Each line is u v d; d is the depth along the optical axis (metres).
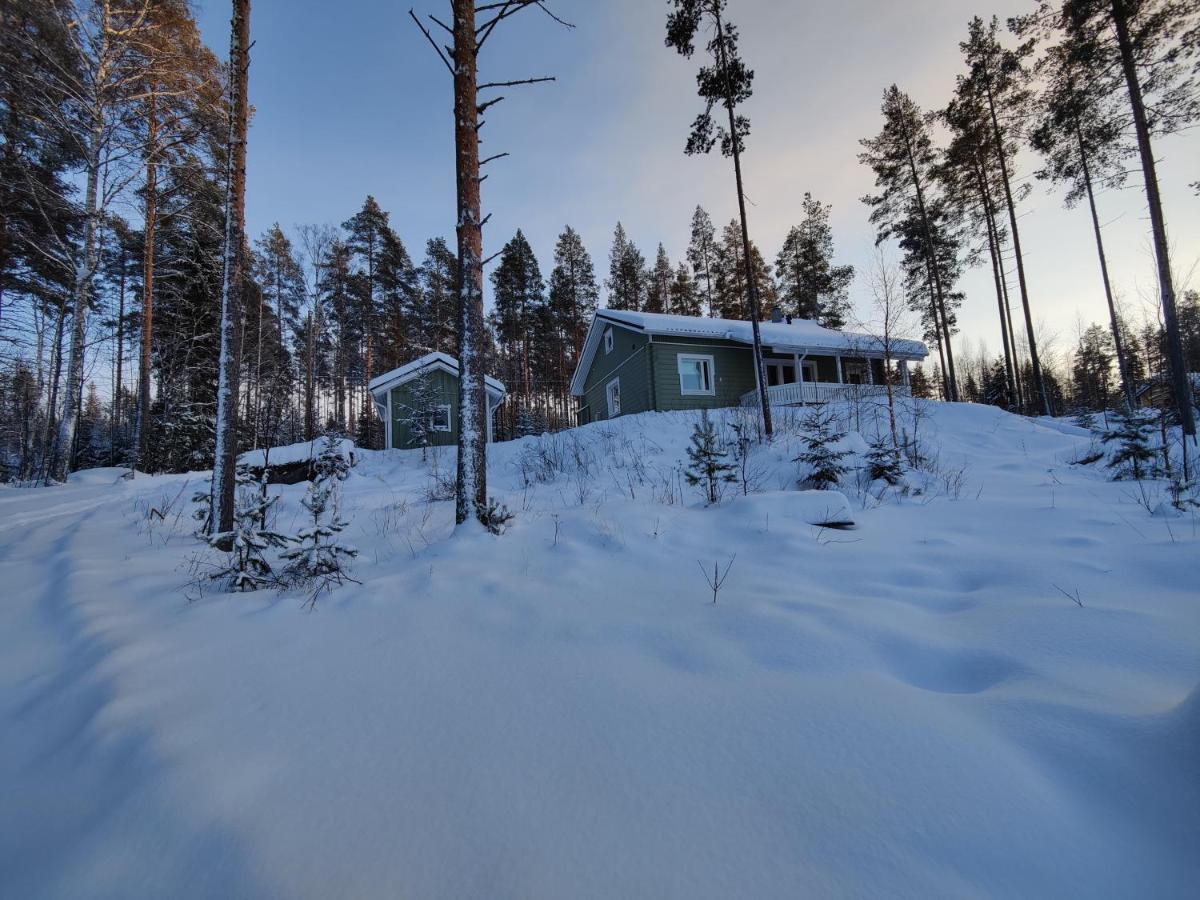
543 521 5.53
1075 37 12.74
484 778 1.75
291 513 7.54
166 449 19.17
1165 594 3.12
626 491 8.22
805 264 31.11
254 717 2.18
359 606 3.45
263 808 1.62
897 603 3.32
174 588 4.11
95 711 2.26
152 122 13.11
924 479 8.44
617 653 2.73
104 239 15.48
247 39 6.59
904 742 1.83
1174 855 1.33
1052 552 4.12
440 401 20.89
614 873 1.35
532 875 1.36
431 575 3.95
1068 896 1.25
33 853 1.55
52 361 21.91
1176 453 9.04
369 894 1.32
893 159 22.16
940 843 1.40
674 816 1.55
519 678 2.49
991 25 19.17
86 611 3.43
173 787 1.72
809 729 1.95
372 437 34.81
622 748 1.90
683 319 20.11
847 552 4.46
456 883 1.34
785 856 1.39
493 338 36.62
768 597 3.41
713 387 19.47
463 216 5.55
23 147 12.96
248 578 4.07
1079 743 1.75
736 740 1.91
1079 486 7.46
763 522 5.23
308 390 27.83
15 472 24.50
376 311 31.27
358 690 2.42
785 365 21.05
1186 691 2.03
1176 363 10.59
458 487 5.33
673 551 4.59
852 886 1.29
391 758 1.88
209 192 14.15
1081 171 16.95
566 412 38.41
